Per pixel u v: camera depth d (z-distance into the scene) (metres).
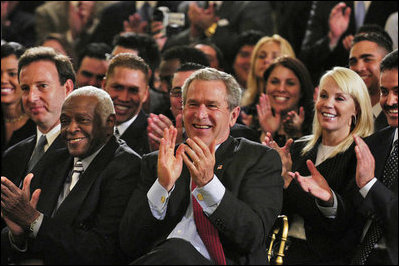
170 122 14.02
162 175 10.69
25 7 23.31
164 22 22.09
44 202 12.41
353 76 13.10
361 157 11.45
